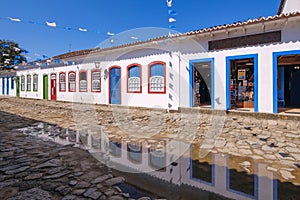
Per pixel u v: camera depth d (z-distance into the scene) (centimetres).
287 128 644
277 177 327
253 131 617
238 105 1033
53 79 1794
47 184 305
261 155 422
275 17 731
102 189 293
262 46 822
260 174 338
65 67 1664
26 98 2091
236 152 444
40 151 461
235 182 316
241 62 1068
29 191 283
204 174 345
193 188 299
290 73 1102
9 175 334
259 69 830
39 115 1027
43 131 672
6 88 2527
